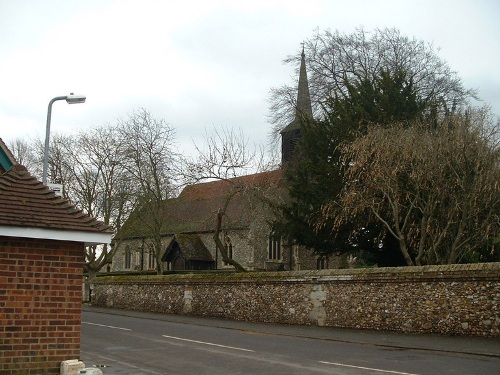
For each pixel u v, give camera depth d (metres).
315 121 33.84
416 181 23.75
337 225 27.48
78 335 11.12
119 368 13.87
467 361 15.03
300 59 44.66
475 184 22.58
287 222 34.31
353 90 32.94
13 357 10.59
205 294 30.91
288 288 26.38
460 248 24.58
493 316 19.23
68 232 10.98
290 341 20.06
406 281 21.73
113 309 37.44
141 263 64.81
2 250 10.66
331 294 24.42
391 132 24.42
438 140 23.52
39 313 10.85
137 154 43.91
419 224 26.17
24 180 11.52
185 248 57.56
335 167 31.33
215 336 21.45
